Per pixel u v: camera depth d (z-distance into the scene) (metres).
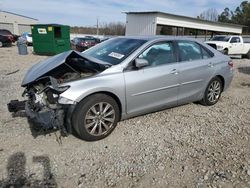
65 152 3.56
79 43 24.11
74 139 3.93
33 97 3.88
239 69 12.03
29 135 4.00
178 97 4.93
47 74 4.02
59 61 3.98
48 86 3.65
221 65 5.69
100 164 3.31
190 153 3.65
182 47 5.01
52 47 17.97
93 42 24.39
